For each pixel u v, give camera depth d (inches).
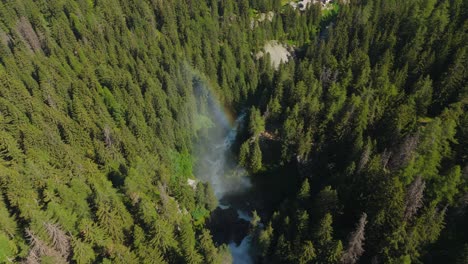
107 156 3093.0
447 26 4082.2
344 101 3577.8
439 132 2628.0
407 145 2613.2
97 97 3577.8
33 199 2475.4
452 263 2153.1
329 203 2593.5
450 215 2393.0
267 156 3850.9
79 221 2396.7
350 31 4726.9
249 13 5433.1
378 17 4709.6
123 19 4881.9
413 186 2258.9
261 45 5137.8
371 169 2578.7
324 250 2383.1
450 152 2672.2
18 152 2753.4
